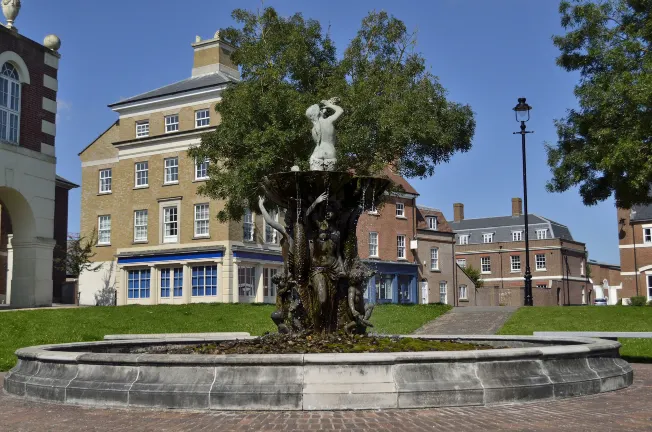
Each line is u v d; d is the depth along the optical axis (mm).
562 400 8789
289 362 8141
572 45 27484
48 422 7594
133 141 45312
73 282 47656
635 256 55875
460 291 58812
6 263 47344
